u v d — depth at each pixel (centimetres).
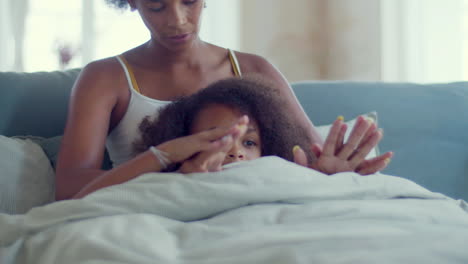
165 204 84
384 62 359
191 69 143
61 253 73
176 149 92
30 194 138
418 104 179
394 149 173
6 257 78
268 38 412
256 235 69
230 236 72
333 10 409
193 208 84
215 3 403
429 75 338
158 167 95
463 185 172
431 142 174
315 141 139
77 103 130
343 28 400
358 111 177
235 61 150
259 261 63
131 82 137
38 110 160
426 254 61
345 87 182
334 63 410
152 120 128
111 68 138
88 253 70
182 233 75
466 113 179
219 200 84
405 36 347
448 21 330
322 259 61
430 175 171
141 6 127
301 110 147
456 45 329
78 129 125
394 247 64
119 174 96
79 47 380
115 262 67
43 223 83
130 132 135
